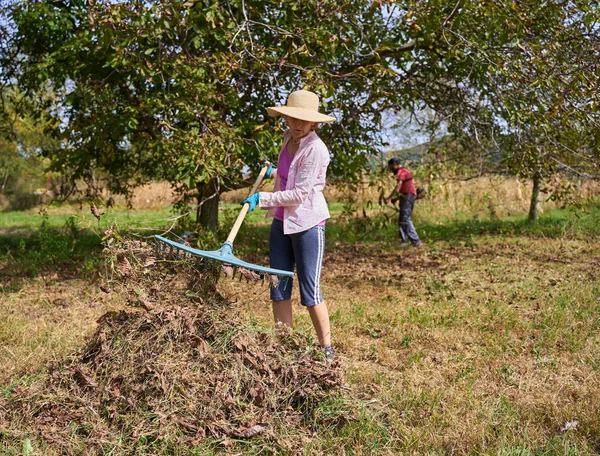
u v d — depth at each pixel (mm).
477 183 14828
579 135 7703
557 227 11664
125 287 3602
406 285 7109
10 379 3789
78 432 3033
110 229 3645
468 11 7332
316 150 3764
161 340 3285
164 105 7277
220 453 2855
